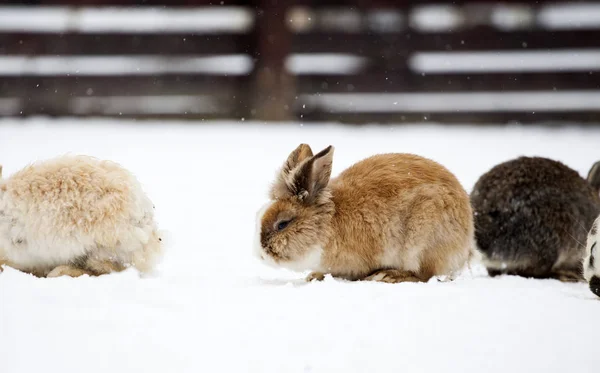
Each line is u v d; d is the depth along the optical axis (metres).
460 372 5.99
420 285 9.06
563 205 12.20
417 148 27.02
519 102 36.88
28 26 35.81
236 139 30.55
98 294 7.82
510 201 12.38
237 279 9.78
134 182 9.78
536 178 12.39
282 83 36.78
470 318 7.38
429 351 6.41
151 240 9.87
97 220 9.29
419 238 10.27
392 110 37.19
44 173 9.39
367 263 10.51
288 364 6.07
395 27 37.06
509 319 7.39
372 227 10.36
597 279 9.45
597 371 6.05
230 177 22.64
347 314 7.43
